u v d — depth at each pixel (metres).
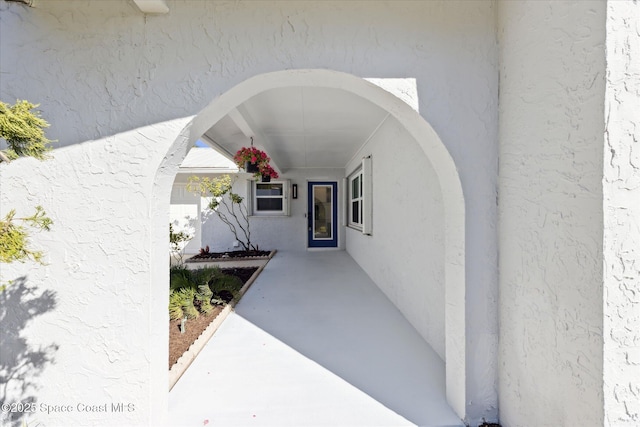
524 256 1.65
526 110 1.64
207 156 10.30
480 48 1.90
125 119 1.78
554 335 1.44
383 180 4.79
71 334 1.78
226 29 1.81
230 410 2.00
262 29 1.82
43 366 1.77
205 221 9.50
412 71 1.88
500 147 1.87
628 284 1.22
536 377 1.56
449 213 2.06
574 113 1.33
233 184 9.52
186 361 2.53
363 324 3.51
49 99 1.77
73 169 1.78
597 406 1.22
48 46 1.77
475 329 1.89
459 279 1.94
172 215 9.63
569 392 1.35
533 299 1.58
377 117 4.45
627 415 1.21
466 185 1.89
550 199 1.47
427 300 3.04
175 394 2.17
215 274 4.85
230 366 2.55
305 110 4.11
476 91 1.89
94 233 1.78
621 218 1.22
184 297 3.64
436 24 1.89
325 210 9.82
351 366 2.56
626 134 1.21
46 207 1.77
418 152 3.31
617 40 1.19
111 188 1.78
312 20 1.84
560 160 1.41
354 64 1.86
